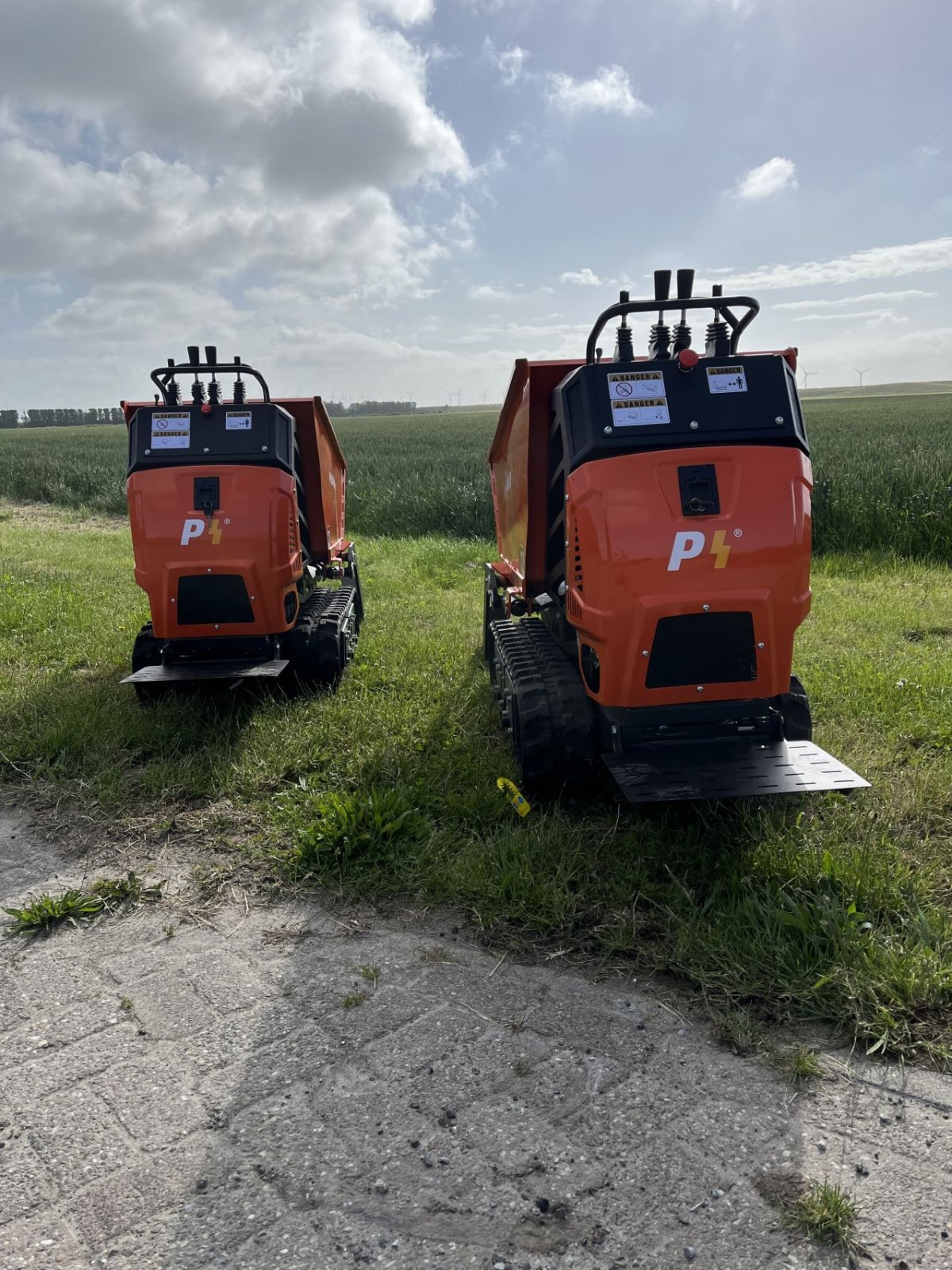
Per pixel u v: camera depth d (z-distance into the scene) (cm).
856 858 338
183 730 509
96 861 382
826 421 4416
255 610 532
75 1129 230
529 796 412
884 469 1273
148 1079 248
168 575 522
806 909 309
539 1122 228
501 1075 246
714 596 351
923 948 287
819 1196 200
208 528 518
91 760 475
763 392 367
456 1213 201
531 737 394
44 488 2123
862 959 283
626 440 359
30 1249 195
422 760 464
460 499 1488
